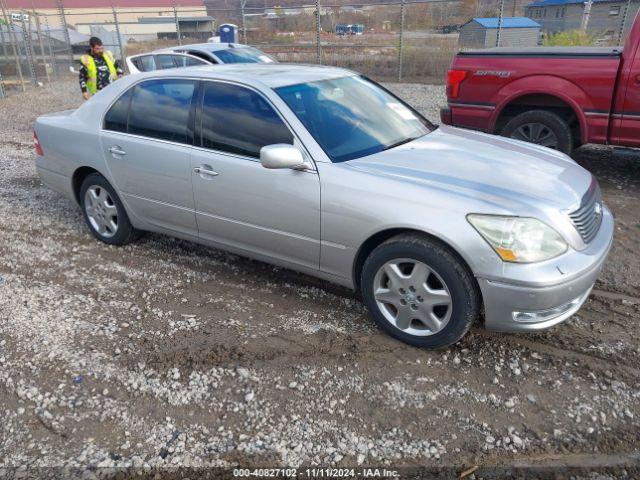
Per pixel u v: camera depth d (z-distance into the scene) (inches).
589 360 137.6
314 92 167.0
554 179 144.7
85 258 201.8
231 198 164.2
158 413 123.7
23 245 214.1
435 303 135.4
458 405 123.8
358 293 171.6
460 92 288.8
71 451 114.0
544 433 115.4
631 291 169.5
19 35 826.8
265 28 932.0
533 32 652.1
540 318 128.2
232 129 164.1
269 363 139.2
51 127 214.8
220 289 176.9
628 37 244.7
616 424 117.2
